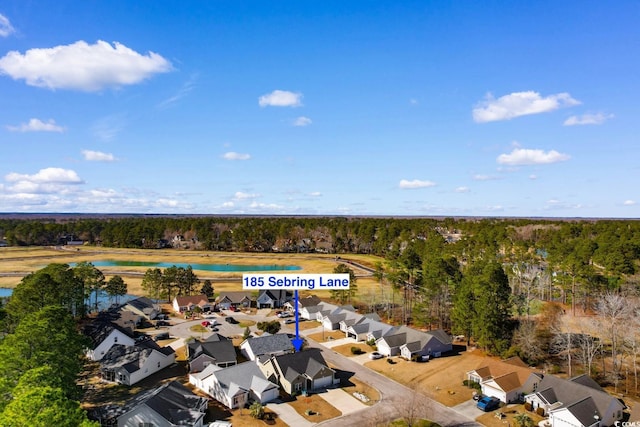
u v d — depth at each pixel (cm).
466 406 4866
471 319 6738
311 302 9606
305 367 5506
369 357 6594
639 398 4953
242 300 10056
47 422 2711
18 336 4109
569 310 8238
